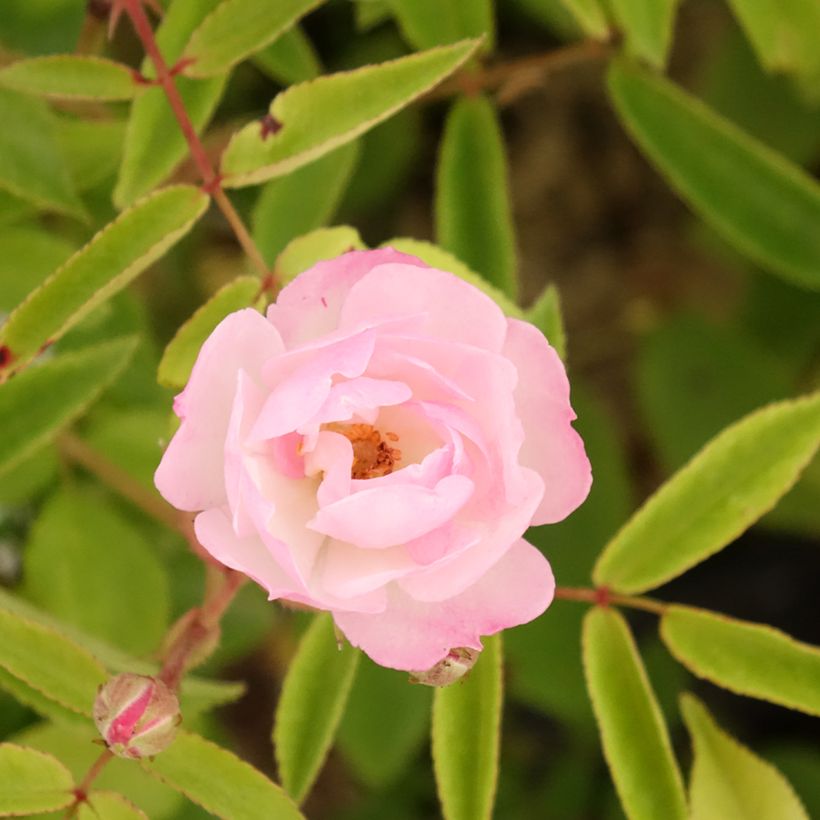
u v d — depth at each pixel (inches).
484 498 14.1
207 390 14.1
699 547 15.4
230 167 15.2
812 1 16.6
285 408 13.9
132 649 17.0
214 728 18.1
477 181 16.8
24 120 15.9
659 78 16.9
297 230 16.8
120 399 17.6
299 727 15.4
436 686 14.7
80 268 14.9
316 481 14.4
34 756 14.8
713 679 15.3
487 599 14.2
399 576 13.9
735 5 16.8
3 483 17.0
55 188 16.0
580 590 15.5
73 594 17.0
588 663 15.4
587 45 16.9
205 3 15.6
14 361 14.7
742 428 15.5
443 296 14.1
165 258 19.6
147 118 15.5
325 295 14.3
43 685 15.0
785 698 15.1
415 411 14.2
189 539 15.8
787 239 17.0
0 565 18.3
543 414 14.3
